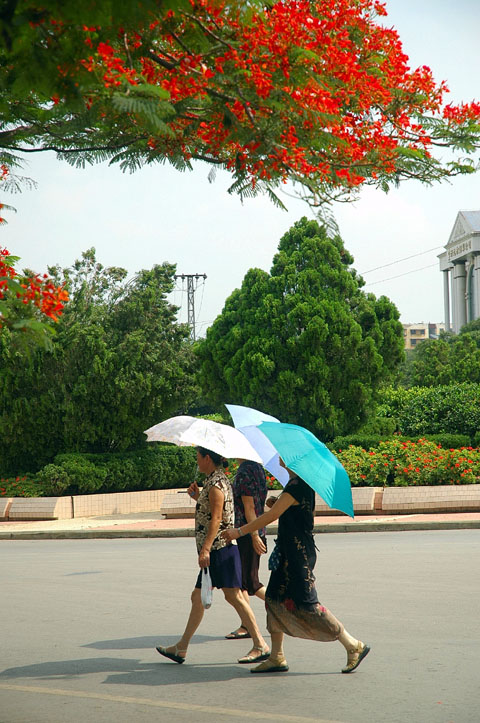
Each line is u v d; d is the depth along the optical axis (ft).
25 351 22.36
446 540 62.80
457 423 108.37
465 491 82.94
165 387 100.78
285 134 20.62
